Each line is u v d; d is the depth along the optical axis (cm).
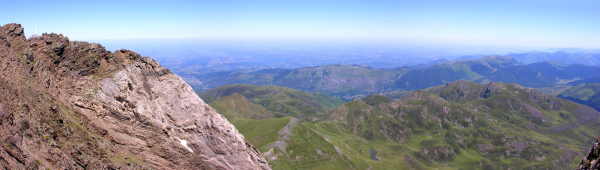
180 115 6016
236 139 6875
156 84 5869
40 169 3075
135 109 5022
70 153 3581
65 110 4025
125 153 4403
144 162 4603
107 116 4575
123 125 4694
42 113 3541
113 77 5041
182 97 6209
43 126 3453
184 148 5584
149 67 5866
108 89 4847
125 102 4959
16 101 3262
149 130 5056
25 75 3688
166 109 5831
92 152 3912
